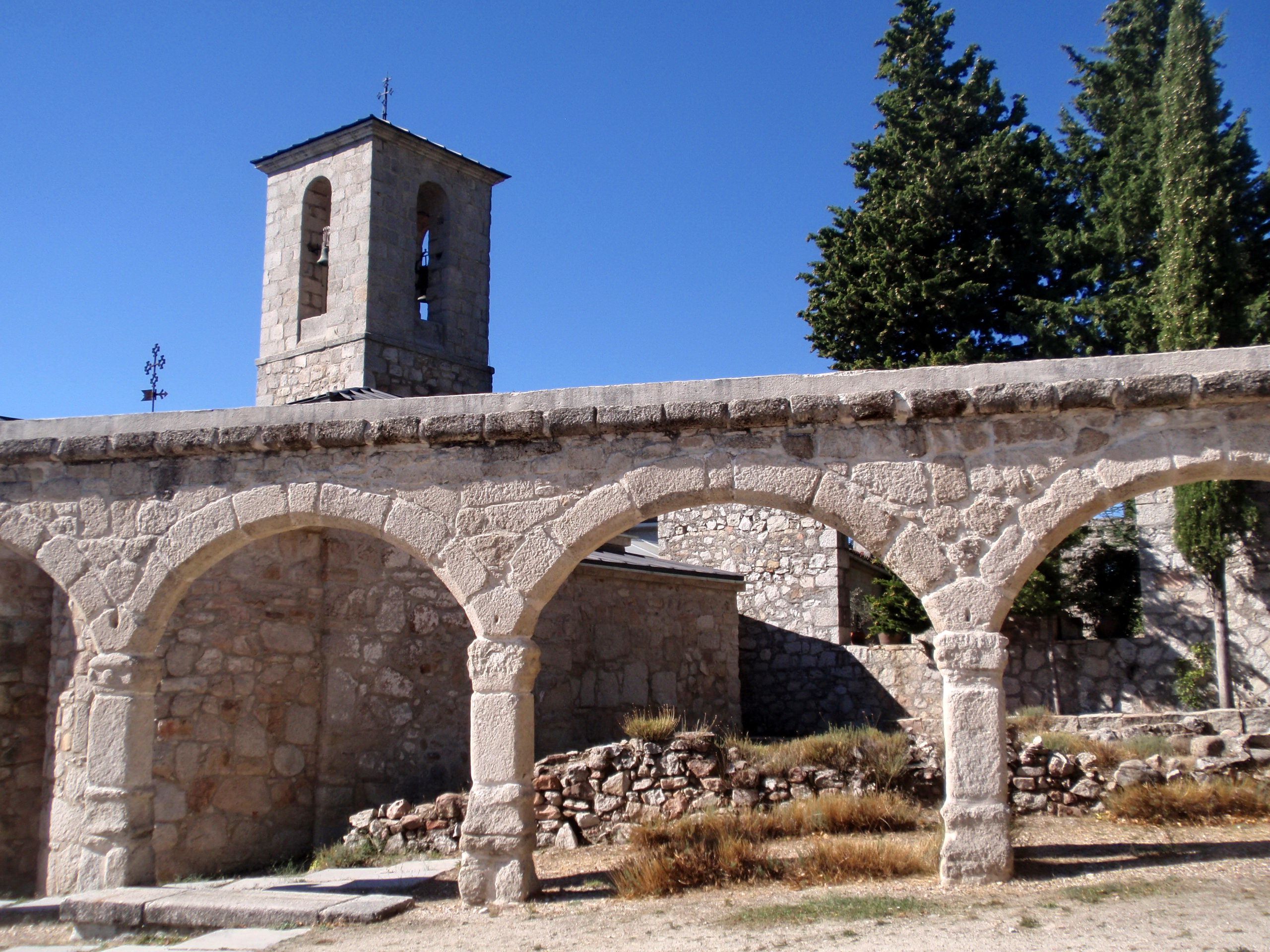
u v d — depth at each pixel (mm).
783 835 10383
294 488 9734
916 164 20672
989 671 8258
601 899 8758
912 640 18422
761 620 19453
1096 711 16281
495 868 8867
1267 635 15016
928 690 17766
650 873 8867
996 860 8078
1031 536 8344
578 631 14453
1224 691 14805
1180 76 16641
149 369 21281
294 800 12070
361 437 9531
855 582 21875
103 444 10094
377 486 9586
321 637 12562
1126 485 8227
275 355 21562
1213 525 14828
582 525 9070
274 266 22047
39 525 10312
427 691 12867
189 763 11266
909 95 21891
